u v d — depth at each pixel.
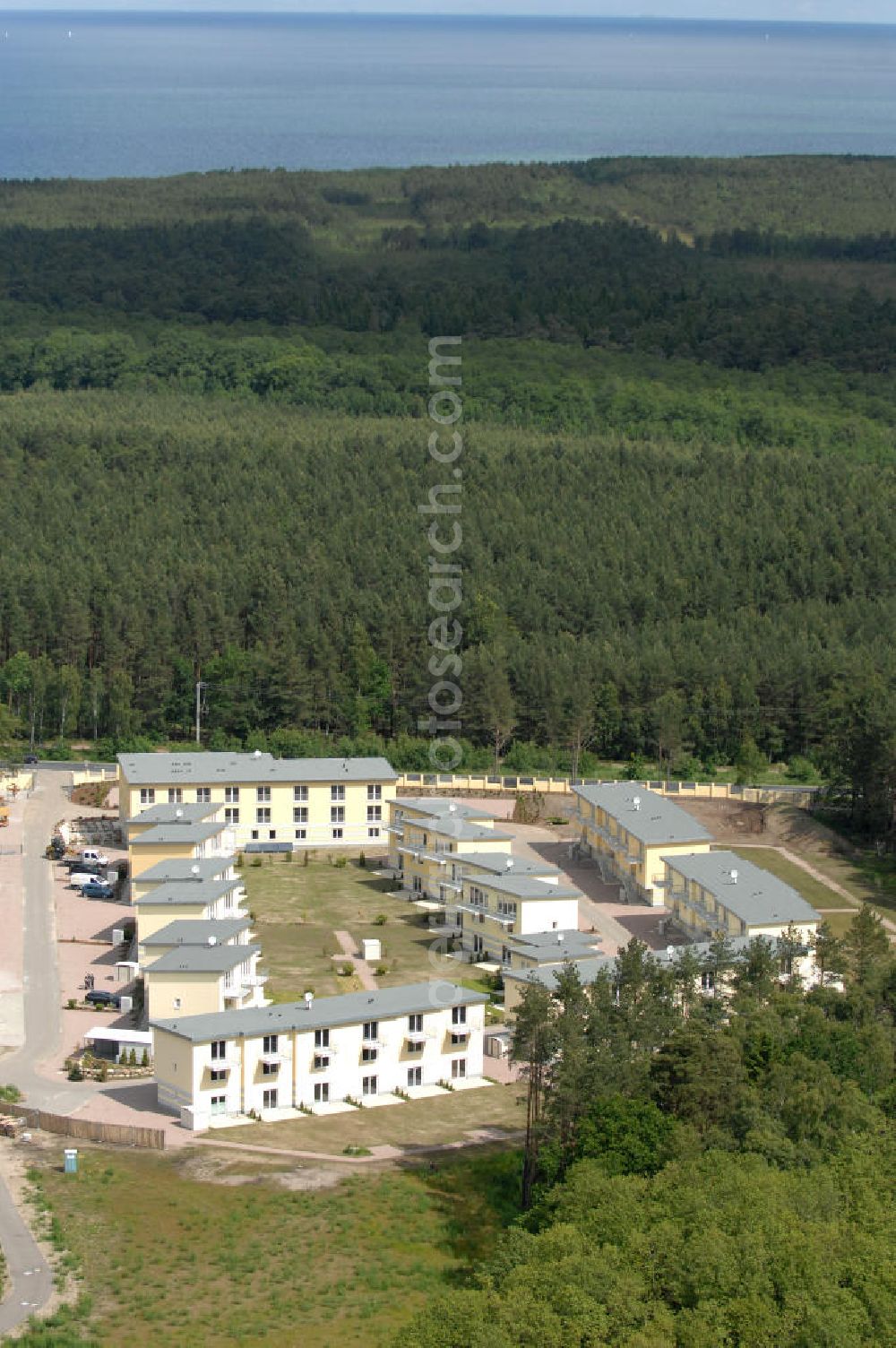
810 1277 103.81
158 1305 117.38
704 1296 104.00
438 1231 127.56
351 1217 128.88
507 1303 103.00
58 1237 124.69
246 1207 130.00
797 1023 141.25
